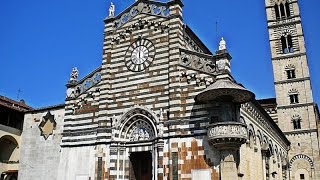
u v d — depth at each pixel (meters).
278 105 65.56
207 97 30.56
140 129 35.09
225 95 30.09
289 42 69.25
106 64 37.62
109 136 35.25
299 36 68.25
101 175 34.16
